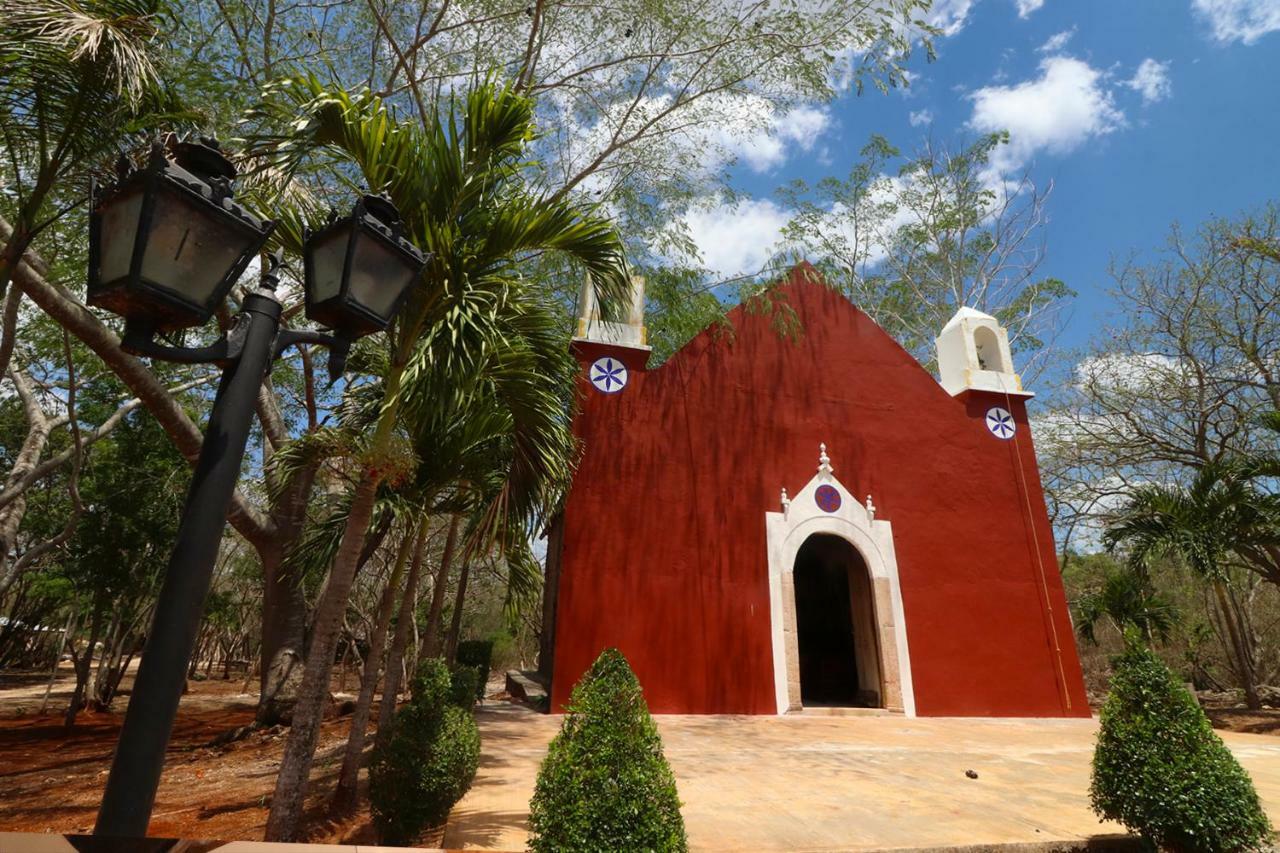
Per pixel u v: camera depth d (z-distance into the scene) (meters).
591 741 3.72
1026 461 14.45
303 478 12.20
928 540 13.23
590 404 12.20
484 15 11.25
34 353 13.02
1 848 1.88
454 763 4.86
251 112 5.10
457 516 7.66
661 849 3.46
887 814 5.34
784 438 13.10
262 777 8.62
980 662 12.66
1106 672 24.73
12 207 7.27
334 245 3.45
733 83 12.15
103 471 16.98
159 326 2.82
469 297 4.94
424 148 5.06
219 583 26.77
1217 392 18.62
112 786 2.32
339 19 11.44
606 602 11.19
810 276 14.83
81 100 5.05
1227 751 4.67
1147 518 14.57
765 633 11.77
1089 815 5.40
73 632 18.44
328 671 4.88
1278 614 24.81
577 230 5.39
